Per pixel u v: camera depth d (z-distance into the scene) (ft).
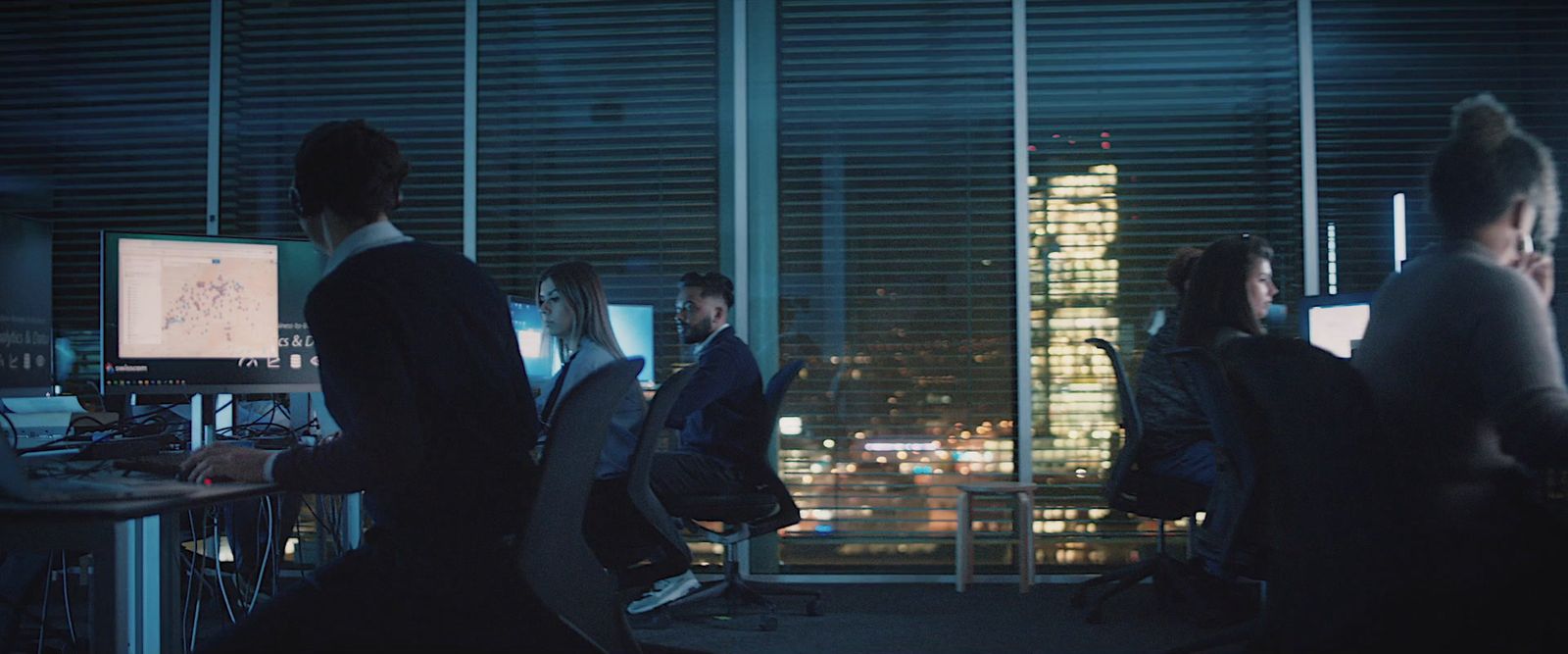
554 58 16.62
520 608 5.53
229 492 5.90
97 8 16.85
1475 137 4.94
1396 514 4.79
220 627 12.61
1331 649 5.10
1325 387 4.96
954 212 16.30
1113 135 16.26
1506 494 4.69
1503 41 16.02
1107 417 16.06
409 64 16.65
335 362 5.26
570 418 5.61
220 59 16.71
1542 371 4.45
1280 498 5.63
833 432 16.24
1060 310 16.17
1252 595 13.01
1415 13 16.10
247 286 9.34
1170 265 13.16
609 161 16.51
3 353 7.84
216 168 16.62
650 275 16.42
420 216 16.60
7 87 16.85
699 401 12.16
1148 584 15.60
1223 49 16.28
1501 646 4.63
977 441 16.17
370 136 5.74
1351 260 15.99
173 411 10.88
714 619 13.38
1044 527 16.05
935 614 13.64
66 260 16.63
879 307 16.30
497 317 5.89
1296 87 16.17
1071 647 11.75
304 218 5.88
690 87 16.46
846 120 16.40
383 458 5.17
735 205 16.31
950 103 16.35
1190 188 16.20
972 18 16.37
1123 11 16.24
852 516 16.17
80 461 7.77
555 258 16.49
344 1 16.75
